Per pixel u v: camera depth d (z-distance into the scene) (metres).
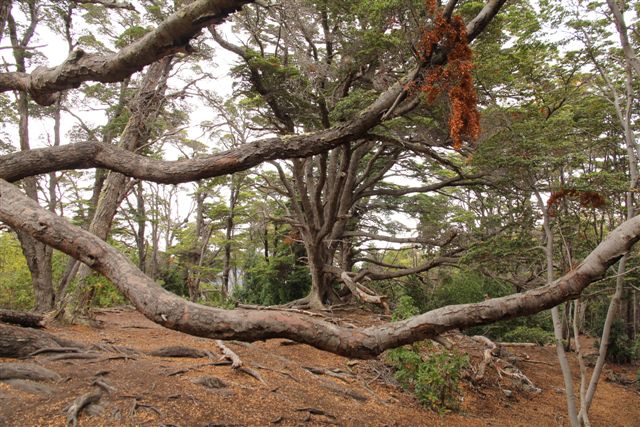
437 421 10.20
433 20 4.31
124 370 7.77
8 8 7.86
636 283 11.13
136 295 2.19
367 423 8.88
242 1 3.02
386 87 9.63
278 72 13.03
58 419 5.79
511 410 12.43
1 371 6.37
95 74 3.57
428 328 2.26
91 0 5.95
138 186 27.14
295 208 21.14
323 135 3.80
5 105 16.95
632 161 8.79
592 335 22.89
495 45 13.69
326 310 20.00
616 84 12.44
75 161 3.78
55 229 2.48
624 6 9.60
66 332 10.92
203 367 9.41
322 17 13.19
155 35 3.23
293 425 7.75
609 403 14.23
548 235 9.52
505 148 9.78
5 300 21.86
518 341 21.06
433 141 13.92
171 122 17.08
